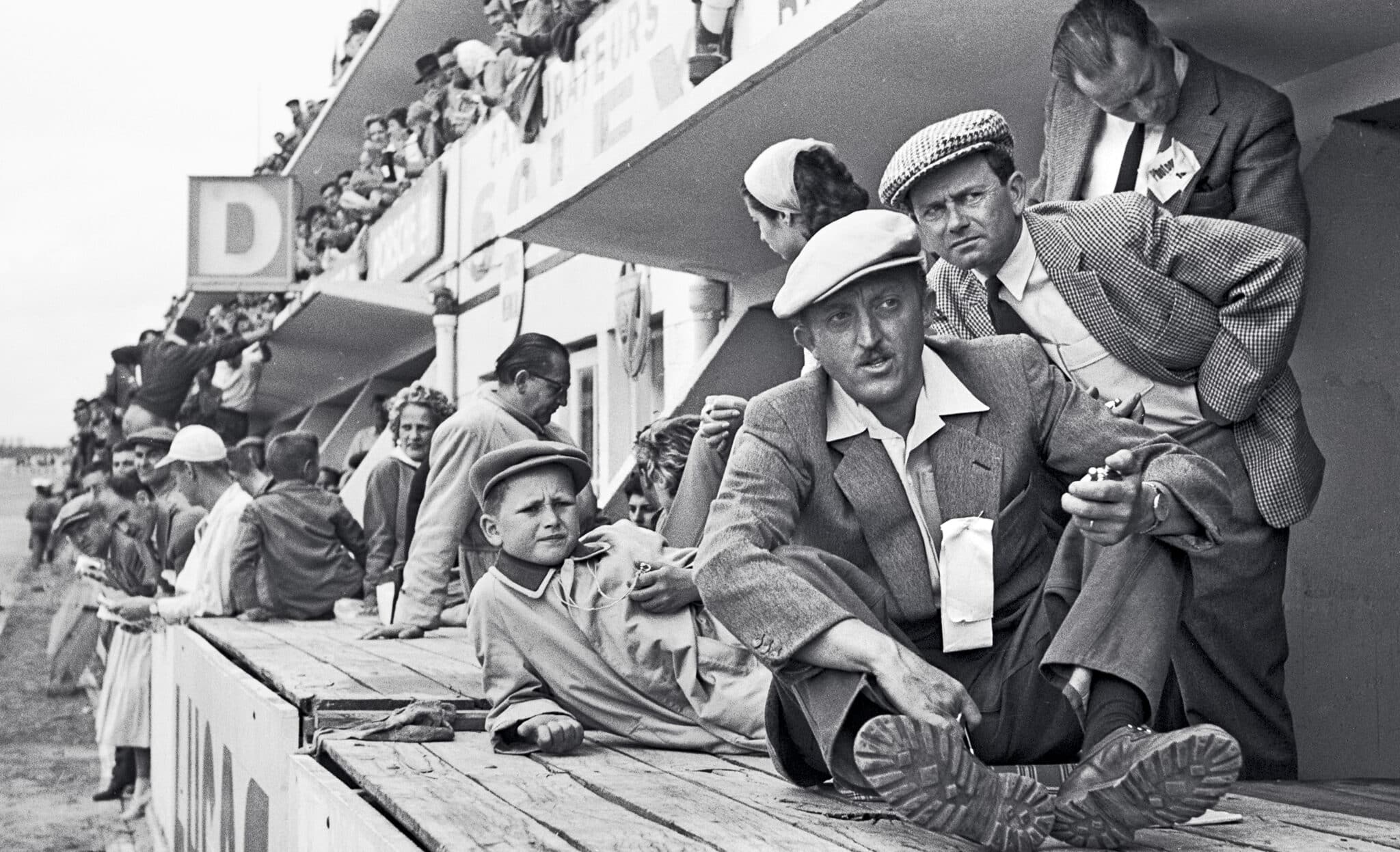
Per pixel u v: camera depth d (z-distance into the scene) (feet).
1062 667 8.91
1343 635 18.61
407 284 56.13
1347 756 18.53
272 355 76.69
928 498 10.03
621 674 13.57
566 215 26.21
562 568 13.93
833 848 8.63
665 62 30.37
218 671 20.17
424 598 23.66
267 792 15.58
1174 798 7.89
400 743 13.99
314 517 30.94
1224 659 13.50
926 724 7.95
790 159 15.53
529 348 22.27
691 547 17.13
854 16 16.98
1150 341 13.39
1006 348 10.33
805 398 10.08
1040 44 17.97
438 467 23.03
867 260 9.32
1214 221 13.28
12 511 318.24
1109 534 8.79
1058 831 8.16
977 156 13.03
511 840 9.19
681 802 10.33
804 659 9.14
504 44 48.06
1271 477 13.60
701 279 31.07
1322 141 18.56
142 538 43.73
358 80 75.31
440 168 54.49
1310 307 18.52
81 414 118.32
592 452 40.14
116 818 34.27
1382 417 18.63
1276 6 16.62
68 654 55.88
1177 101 14.98
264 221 67.26
